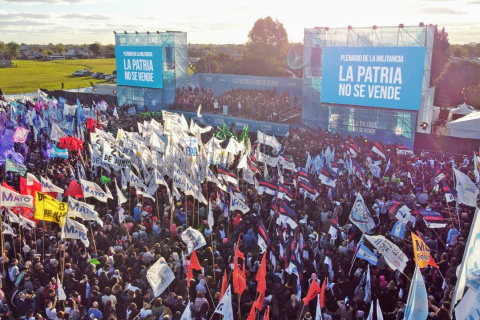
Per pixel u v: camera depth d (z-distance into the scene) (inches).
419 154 1270.9
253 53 3745.1
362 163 1111.0
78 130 1275.8
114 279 550.9
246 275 582.9
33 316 515.2
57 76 4387.3
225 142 1416.1
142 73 2036.2
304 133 1503.4
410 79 1375.5
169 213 805.9
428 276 603.8
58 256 639.8
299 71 3292.3
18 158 937.5
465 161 1115.3
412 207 760.3
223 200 803.4
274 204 732.0
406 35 1387.8
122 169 953.5
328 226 714.8
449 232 676.1
